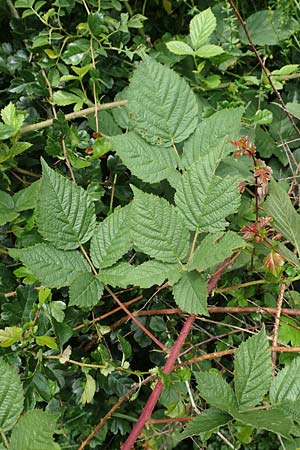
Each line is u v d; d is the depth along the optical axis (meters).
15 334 0.64
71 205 0.64
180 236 0.62
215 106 0.86
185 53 0.81
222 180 0.62
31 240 0.73
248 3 0.95
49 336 0.67
